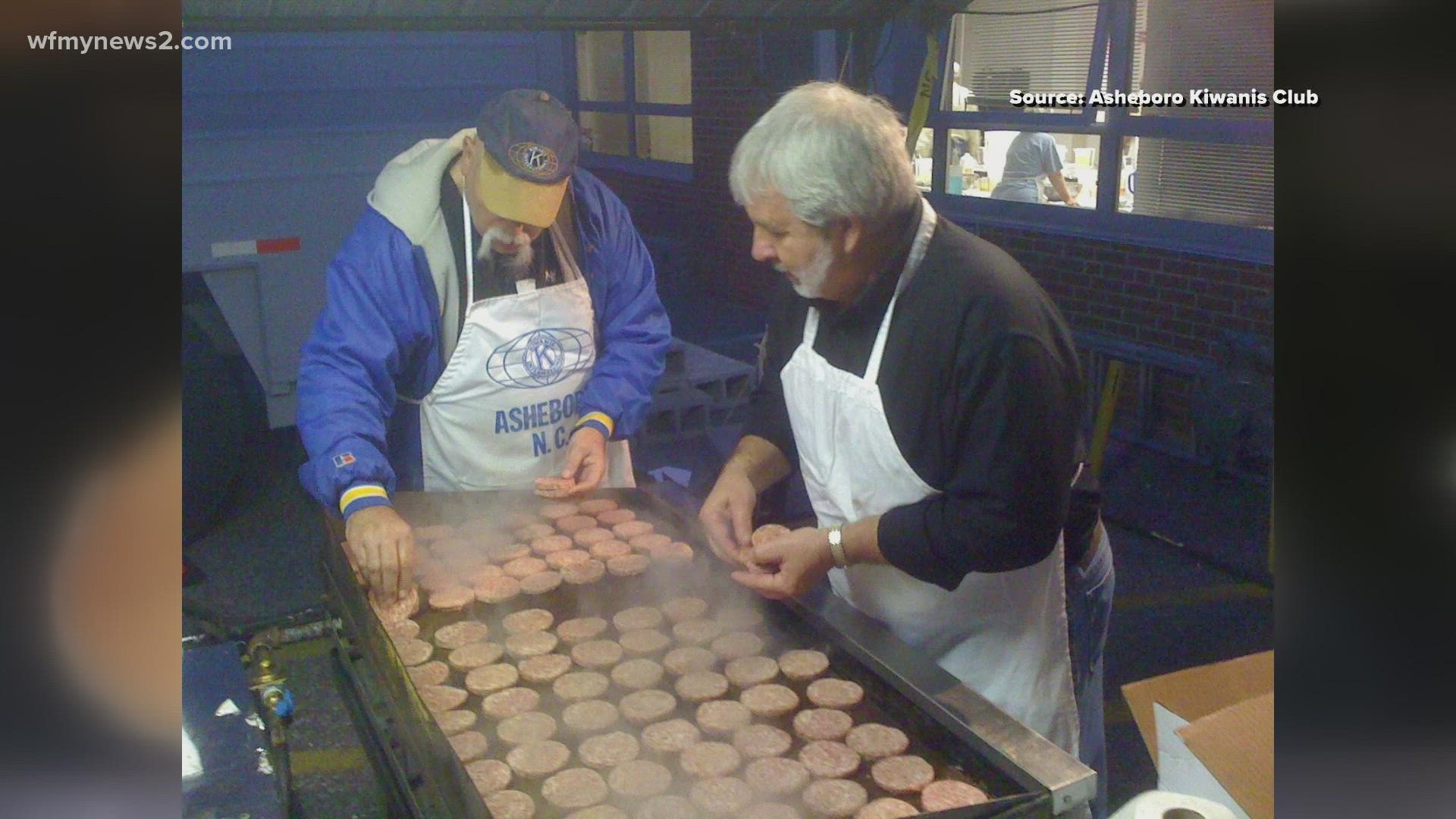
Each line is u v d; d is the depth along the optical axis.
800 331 1.86
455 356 2.26
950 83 4.40
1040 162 4.27
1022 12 4.18
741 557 1.90
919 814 1.27
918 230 1.60
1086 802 1.35
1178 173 3.96
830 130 1.50
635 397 2.44
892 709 1.64
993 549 1.57
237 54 3.71
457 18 2.30
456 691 1.81
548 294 2.30
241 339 4.07
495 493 2.37
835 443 1.78
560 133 2.07
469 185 2.15
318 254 4.03
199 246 3.86
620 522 2.34
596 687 1.84
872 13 2.66
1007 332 1.52
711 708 1.72
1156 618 3.29
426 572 2.15
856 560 1.73
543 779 1.62
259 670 1.79
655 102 5.58
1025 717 1.83
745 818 1.50
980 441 1.56
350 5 2.17
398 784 1.57
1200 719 1.43
